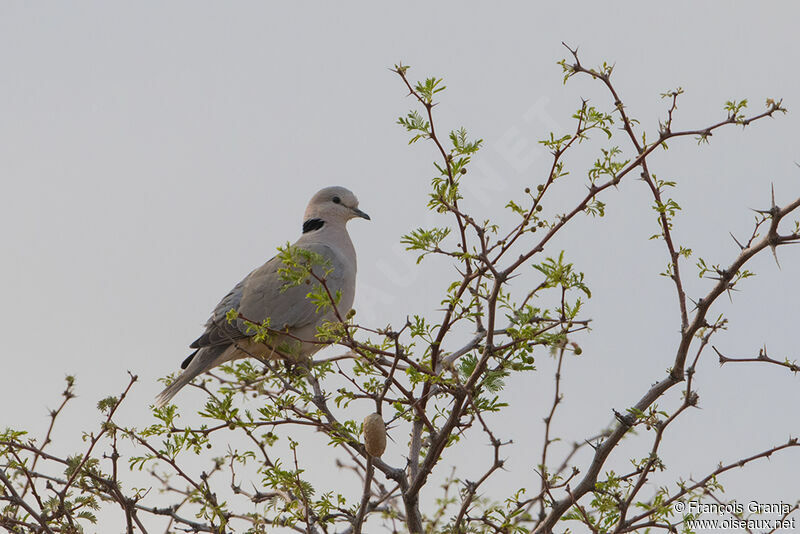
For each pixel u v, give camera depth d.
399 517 9.80
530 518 9.33
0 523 9.41
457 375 8.27
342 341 7.90
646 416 8.93
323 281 8.05
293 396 8.84
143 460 9.05
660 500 8.87
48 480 10.12
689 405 8.76
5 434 9.45
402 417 8.84
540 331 7.84
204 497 9.16
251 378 9.30
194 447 8.93
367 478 7.80
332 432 8.69
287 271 8.18
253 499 9.92
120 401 9.41
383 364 8.50
